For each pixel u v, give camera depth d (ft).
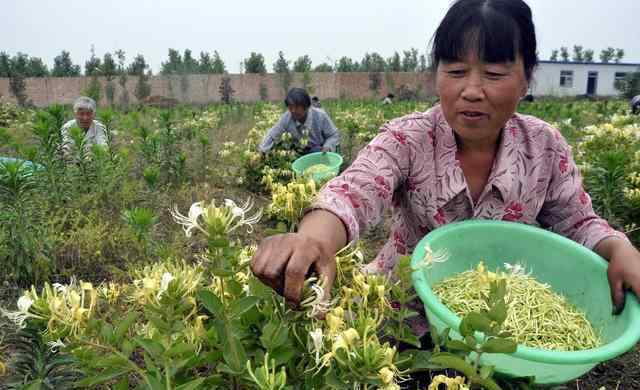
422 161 6.26
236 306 3.93
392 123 6.43
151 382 3.97
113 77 117.29
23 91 106.32
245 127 51.01
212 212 3.68
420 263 4.98
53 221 13.17
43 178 15.79
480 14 5.04
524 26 5.11
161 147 23.26
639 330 4.78
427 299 4.89
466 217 6.53
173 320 3.99
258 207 19.04
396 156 6.07
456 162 6.25
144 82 114.42
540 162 6.42
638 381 8.45
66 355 6.26
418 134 6.23
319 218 4.40
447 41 5.23
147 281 3.96
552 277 6.23
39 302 3.90
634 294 5.25
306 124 24.84
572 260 6.01
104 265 12.69
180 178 21.80
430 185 6.32
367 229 5.42
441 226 6.31
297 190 4.79
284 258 3.51
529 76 5.52
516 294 5.65
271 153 23.56
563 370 4.61
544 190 6.56
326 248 3.87
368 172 5.58
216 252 3.86
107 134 20.71
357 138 34.27
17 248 11.32
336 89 138.00
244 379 4.26
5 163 11.71
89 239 12.84
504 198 6.31
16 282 11.64
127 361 4.07
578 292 5.96
